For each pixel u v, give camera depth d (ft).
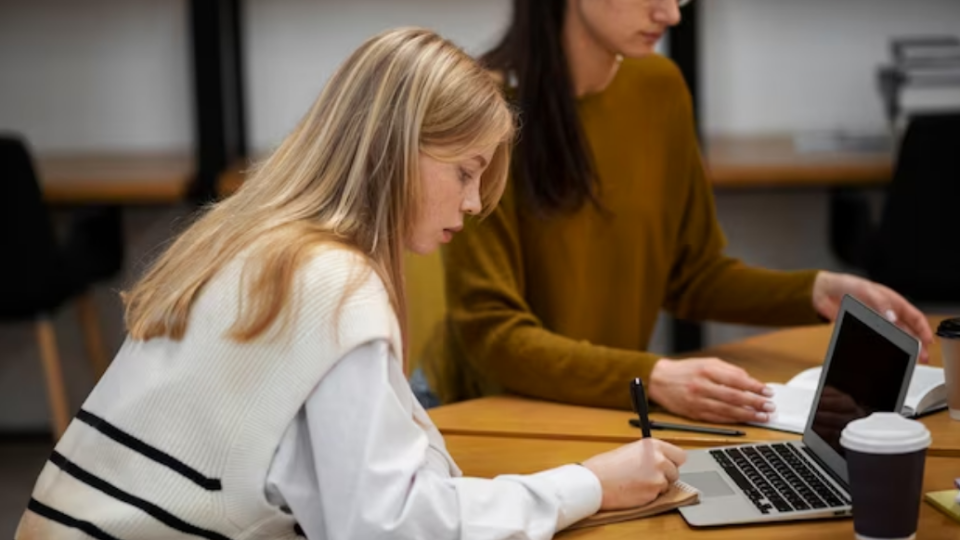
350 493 4.40
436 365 7.67
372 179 4.68
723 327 14.38
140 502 4.63
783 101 14.23
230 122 13.37
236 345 4.52
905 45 12.89
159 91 14.19
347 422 4.43
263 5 14.08
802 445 5.72
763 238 14.07
